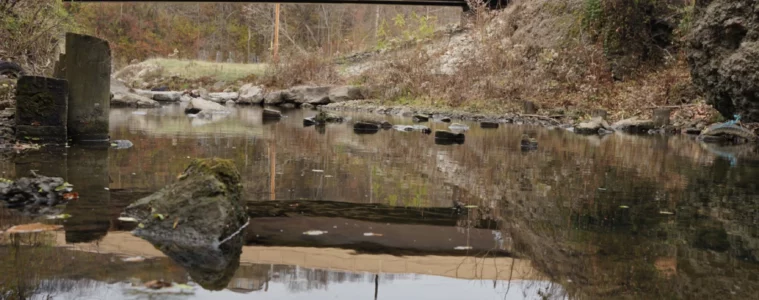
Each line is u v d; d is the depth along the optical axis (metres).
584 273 2.69
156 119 12.00
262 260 2.68
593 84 16.55
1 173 4.56
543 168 6.16
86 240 2.83
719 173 6.02
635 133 12.13
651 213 3.95
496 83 17.08
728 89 10.84
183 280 2.35
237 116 14.26
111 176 4.63
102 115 6.95
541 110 15.54
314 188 4.56
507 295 2.36
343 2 27.91
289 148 7.38
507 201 4.27
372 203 4.05
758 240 3.27
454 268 2.70
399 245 3.03
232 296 2.19
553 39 19.03
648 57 17.45
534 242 3.16
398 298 2.28
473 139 9.59
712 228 3.55
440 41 23.78
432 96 18.06
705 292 2.43
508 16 21.41
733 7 10.67
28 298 2.08
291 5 49.16
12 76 9.38
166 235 2.94
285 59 25.16
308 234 3.16
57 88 6.45
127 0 25.27
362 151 7.31
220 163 3.22
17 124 6.34
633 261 2.85
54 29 11.63
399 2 28.11
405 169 5.79
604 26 17.81
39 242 2.77
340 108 19.62
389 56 22.52
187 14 52.81
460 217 3.71
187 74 31.12
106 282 2.28
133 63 38.16
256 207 3.79
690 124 12.55
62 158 5.52
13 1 10.73
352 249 2.93
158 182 4.43
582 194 4.63
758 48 10.03
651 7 17.80
